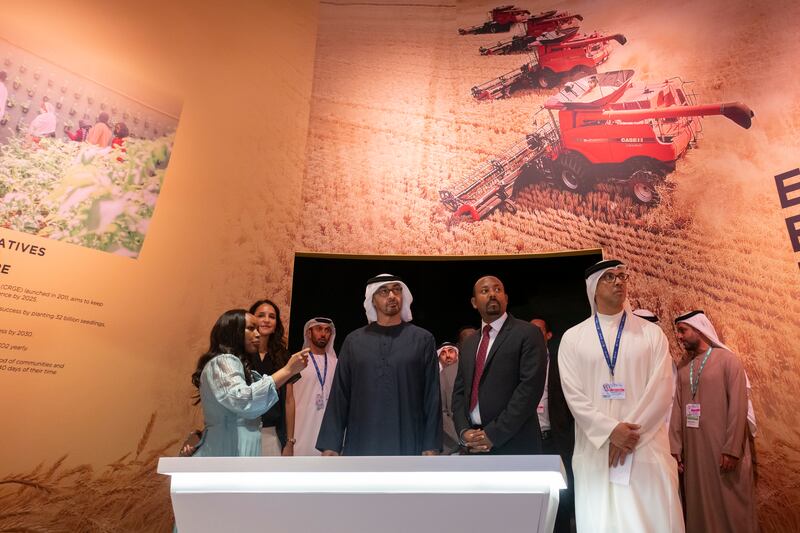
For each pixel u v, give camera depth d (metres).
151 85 5.04
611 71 5.84
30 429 3.90
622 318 3.44
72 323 4.23
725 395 4.16
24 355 3.96
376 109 6.22
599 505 3.10
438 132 6.11
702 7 5.64
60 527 3.92
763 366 4.61
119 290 4.54
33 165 4.23
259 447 3.02
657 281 5.13
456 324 5.42
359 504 1.59
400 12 6.53
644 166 5.45
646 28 5.82
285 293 5.51
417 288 5.56
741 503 3.94
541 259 5.47
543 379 3.29
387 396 3.18
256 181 5.59
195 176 5.19
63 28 4.55
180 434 4.62
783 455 4.38
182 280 4.92
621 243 5.34
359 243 5.80
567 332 3.59
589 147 5.68
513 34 6.28
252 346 3.23
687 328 4.54
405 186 5.97
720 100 5.33
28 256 4.10
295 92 6.10
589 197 5.55
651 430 3.12
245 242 5.38
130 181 4.76
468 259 5.57
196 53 5.43
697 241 5.09
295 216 5.79
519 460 1.52
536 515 1.56
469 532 1.57
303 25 6.35
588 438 3.19
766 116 5.12
